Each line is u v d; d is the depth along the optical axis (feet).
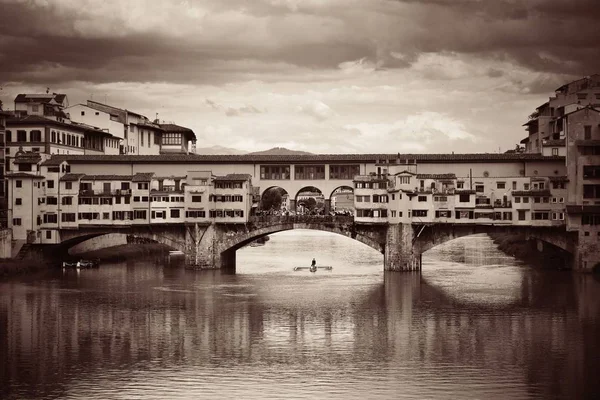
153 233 544.62
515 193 520.01
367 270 568.41
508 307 418.10
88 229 537.65
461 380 304.71
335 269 574.56
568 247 522.47
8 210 533.55
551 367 318.45
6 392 293.43
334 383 301.84
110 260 602.44
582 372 312.29
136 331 371.97
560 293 452.35
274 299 442.09
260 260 645.10
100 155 570.87
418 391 293.64
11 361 327.47
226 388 296.92
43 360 328.70
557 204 519.19
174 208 539.29
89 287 476.13
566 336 360.69
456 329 374.22
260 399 286.05
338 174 556.92
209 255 543.39
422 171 549.54
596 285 475.31
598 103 618.44
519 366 319.88
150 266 574.56
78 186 535.19
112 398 287.48
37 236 534.37
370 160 549.95
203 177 538.47
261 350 342.03
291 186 560.20
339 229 535.19
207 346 347.97
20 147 563.48
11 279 502.38
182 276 521.65
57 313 405.59
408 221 524.93
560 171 539.70
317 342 353.92
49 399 287.07
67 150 611.06
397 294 456.45
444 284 489.26
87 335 364.99
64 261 572.51
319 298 444.96
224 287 480.23
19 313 405.39
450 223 522.88
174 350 342.23
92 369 317.83
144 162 563.48
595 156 516.32
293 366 320.91
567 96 645.92
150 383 302.25
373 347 346.13
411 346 347.56
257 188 561.43
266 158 561.43
